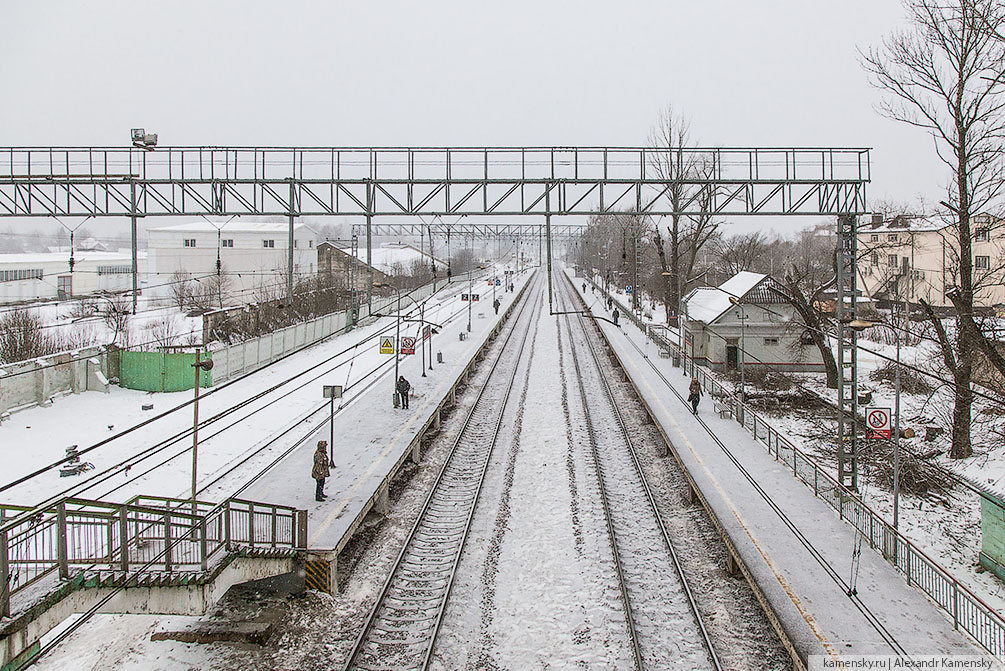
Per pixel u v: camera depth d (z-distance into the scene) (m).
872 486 21.94
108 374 33.81
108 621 13.46
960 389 19.53
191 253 62.22
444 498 20.33
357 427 25.34
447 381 34.44
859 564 14.04
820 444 26.22
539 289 111.19
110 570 10.96
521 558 16.23
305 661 12.22
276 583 14.55
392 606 14.14
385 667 12.07
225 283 58.59
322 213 20.78
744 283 43.41
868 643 11.17
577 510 19.06
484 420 29.53
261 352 39.84
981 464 23.08
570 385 36.66
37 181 20.61
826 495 17.56
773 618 12.11
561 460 23.53
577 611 13.83
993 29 18.39
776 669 11.73
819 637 11.36
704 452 22.12
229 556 12.51
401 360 41.19
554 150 20.34
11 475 21.09
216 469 21.73
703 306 45.22
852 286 19.66
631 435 26.91
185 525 12.39
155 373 33.72
